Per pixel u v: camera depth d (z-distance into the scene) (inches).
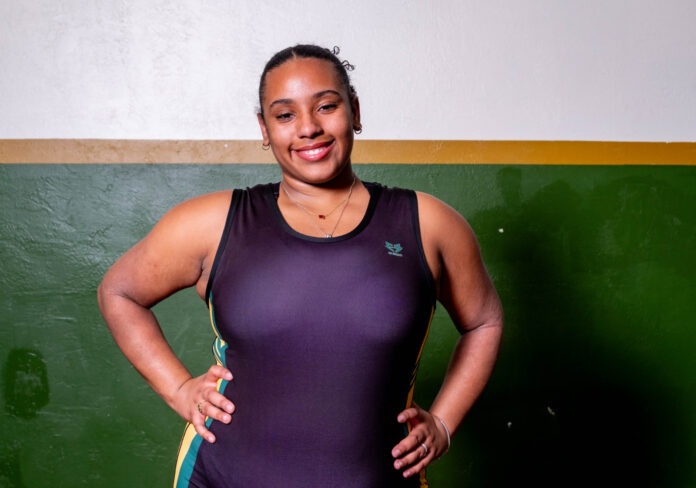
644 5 83.0
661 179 85.0
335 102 41.9
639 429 87.8
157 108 78.8
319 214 43.3
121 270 46.8
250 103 79.1
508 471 86.5
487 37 81.2
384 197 44.1
